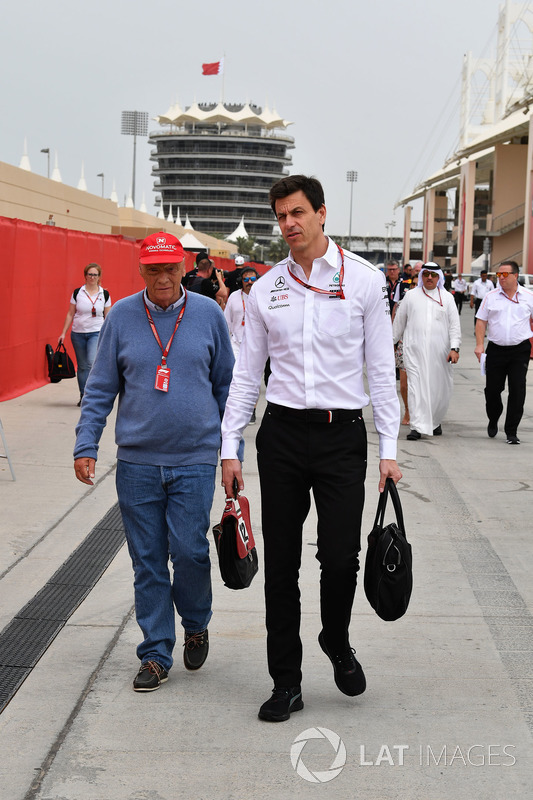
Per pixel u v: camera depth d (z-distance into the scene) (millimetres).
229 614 5227
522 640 4883
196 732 3822
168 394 4164
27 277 13961
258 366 4039
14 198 31391
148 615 4293
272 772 3514
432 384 10898
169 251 4090
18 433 10633
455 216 101812
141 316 4227
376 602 3854
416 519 7352
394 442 3951
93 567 6012
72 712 3996
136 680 4207
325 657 4660
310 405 3811
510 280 10664
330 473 3820
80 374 12773
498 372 10914
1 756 3609
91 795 3334
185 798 3326
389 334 3912
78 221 40000
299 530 3971
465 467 9430
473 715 4016
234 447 4051
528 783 3479
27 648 4691
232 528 4031
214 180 179750
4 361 13109
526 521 7320
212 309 4285
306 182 3771
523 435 11445
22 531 6781
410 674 4438
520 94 89562
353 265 3854
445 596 5543
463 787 3439
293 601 3973
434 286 10906
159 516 4285
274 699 3943
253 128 183125
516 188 75188
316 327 3805
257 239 180875
